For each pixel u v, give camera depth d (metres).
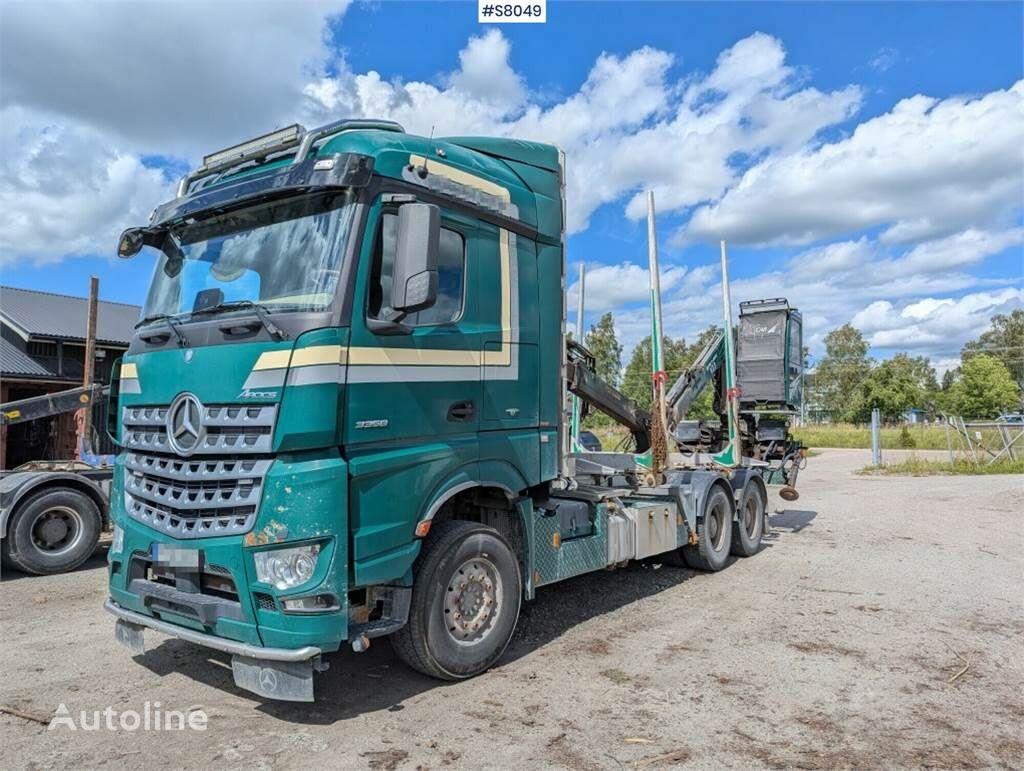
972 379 69.94
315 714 4.41
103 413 10.23
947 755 3.90
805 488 18.38
